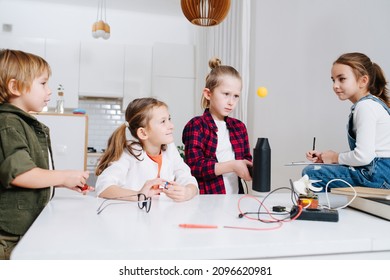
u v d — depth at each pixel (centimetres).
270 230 56
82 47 364
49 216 64
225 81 136
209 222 61
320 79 202
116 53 372
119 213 68
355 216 70
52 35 388
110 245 46
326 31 200
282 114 225
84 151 273
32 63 97
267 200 88
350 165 115
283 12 226
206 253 46
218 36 293
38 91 98
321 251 50
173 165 121
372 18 178
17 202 86
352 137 124
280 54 227
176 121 374
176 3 381
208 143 138
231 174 139
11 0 382
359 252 52
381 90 135
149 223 59
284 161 223
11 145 82
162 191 88
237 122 152
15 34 382
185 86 377
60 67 359
